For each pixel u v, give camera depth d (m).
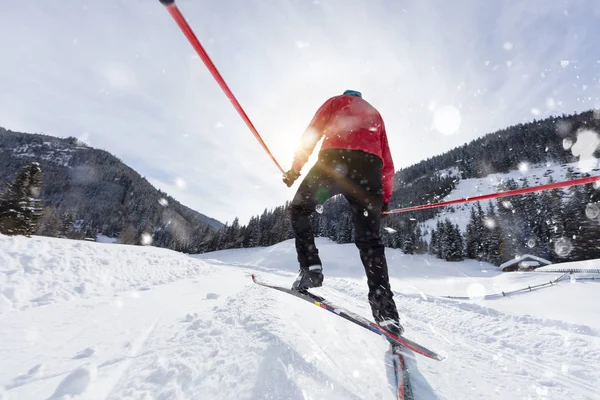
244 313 2.20
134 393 1.08
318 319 2.11
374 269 1.62
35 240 5.35
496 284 19.38
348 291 6.97
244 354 1.37
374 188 1.67
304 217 1.74
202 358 1.38
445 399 1.17
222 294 3.66
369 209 1.67
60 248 5.32
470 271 36.69
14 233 23.55
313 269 1.66
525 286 16.23
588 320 6.60
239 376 1.16
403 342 1.44
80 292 3.84
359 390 1.12
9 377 1.22
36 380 1.21
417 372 1.36
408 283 21.64
